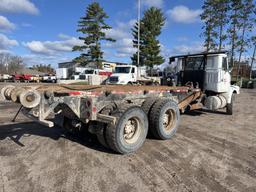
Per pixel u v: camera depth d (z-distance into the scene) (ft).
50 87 16.14
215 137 18.78
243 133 20.33
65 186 10.45
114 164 12.82
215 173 12.05
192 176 11.64
